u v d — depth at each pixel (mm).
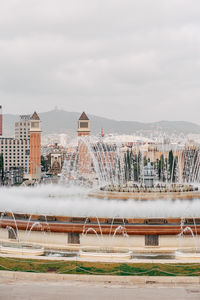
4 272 24750
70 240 32719
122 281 23812
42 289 22422
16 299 20969
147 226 31906
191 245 32031
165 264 27469
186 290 22391
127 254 29875
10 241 34094
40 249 31297
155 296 21453
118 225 32125
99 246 32219
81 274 25156
